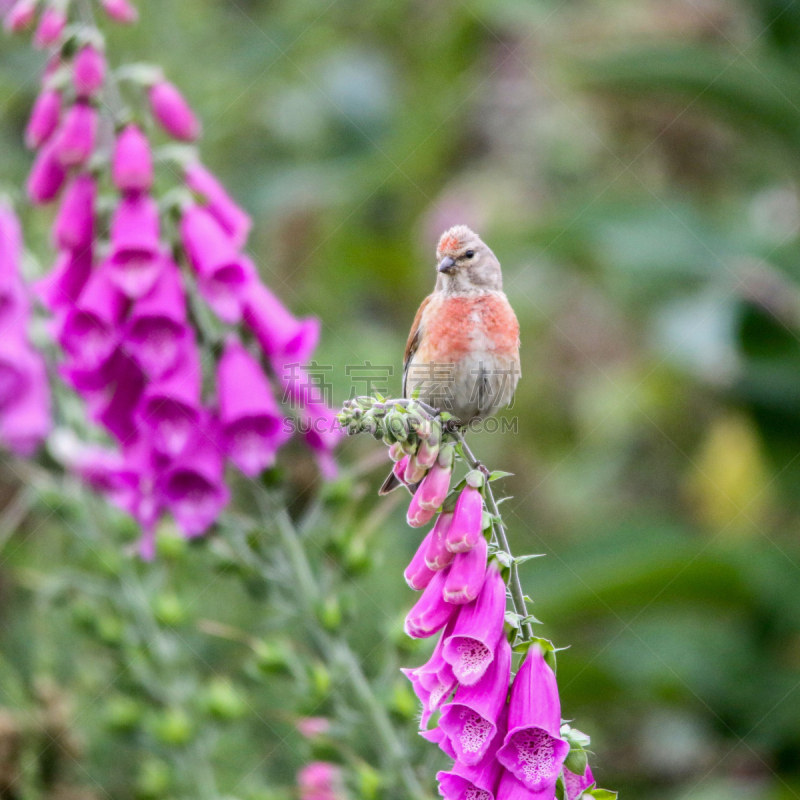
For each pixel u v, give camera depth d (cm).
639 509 1402
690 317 1176
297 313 1252
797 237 1152
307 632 693
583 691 1025
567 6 1421
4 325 726
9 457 769
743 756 1064
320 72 1380
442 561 477
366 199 1357
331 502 688
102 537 765
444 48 1427
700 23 1346
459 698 465
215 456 688
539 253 1207
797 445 1141
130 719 743
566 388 1459
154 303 663
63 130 668
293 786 805
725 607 1045
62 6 679
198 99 1152
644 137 1408
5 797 720
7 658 871
